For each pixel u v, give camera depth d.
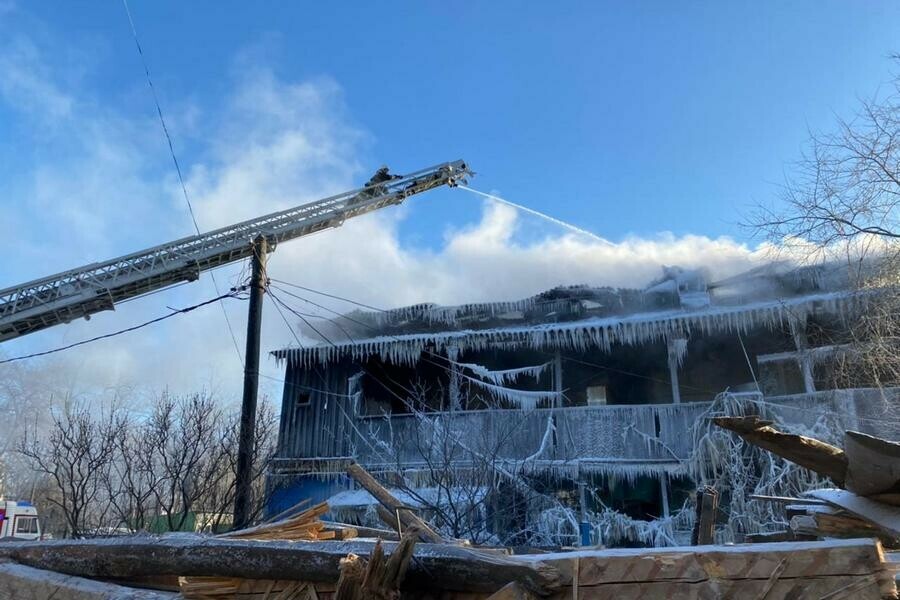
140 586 3.73
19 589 4.02
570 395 19.14
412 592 2.78
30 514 23.50
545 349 18.25
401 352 18.58
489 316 19.98
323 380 19.39
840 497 3.68
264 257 12.32
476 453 16.16
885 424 12.88
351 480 17.34
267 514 16.66
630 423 16.48
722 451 14.94
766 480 14.06
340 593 2.58
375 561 2.57
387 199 19.97
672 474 15.73
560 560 2.47
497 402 18.70
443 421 17.06
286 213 18.25
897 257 11.48
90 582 3.84
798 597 2.15
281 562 3.05
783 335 17.16
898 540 3.18
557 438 16.67
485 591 2.62
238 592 3.20
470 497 13.66
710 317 16.44
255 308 11.91
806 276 16.98
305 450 18.47
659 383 19.03
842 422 13.51
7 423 32.19
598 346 17.38
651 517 16.69
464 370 19.11
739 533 13.75
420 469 16.42
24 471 33.19
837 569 2.15
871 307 11.85
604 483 16.73
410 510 5.23
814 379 16.62
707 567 2.27
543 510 15.43
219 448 15.09
